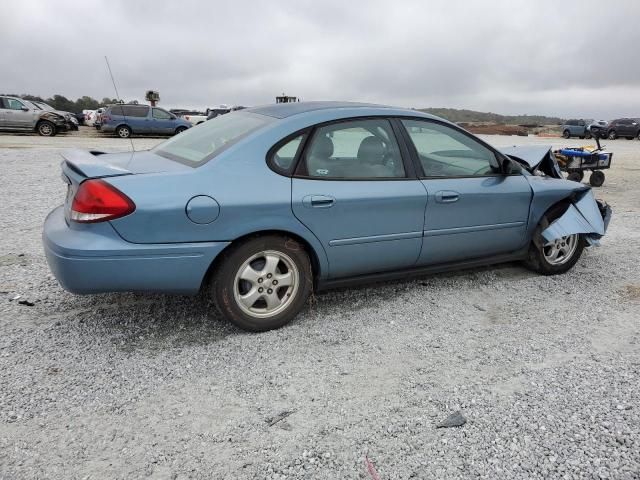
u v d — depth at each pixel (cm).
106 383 287
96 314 372
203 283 348
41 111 2264
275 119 359
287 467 227
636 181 1202
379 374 305
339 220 356
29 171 1055
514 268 502
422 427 256
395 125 390
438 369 312
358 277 387
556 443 246
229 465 228
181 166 335
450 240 412
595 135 1076
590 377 306
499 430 255
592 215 478
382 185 373
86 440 241
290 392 284
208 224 314
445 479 222
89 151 409
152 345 331
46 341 331
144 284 311
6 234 578
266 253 342
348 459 233
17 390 277
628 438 250
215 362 313
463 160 421
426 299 419
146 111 2425
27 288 416
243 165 330
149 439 243
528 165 506
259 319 348
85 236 300
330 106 381
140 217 299
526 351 337
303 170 347
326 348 335
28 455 229
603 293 444
